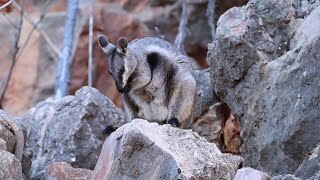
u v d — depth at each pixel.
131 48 17.75
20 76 31.12
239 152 19.73
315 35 17.08
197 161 14.06
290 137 16.91
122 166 14.22
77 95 20.28
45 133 19.45
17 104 30.67
